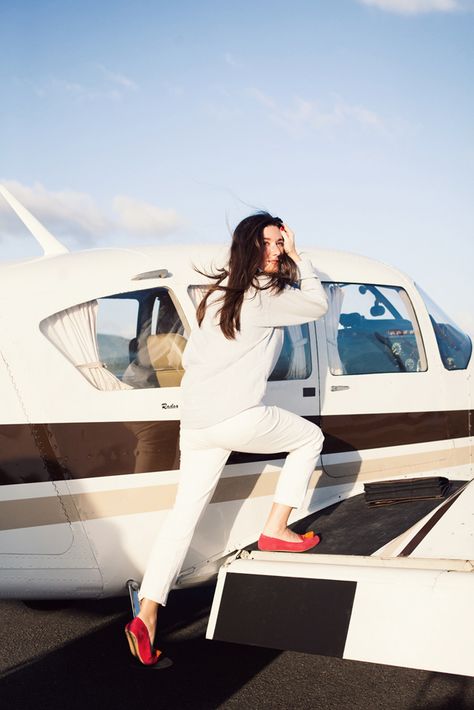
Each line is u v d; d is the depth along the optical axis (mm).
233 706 3232
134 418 3365
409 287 4410
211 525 3553
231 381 3037
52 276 3414
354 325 4113
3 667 3584
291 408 3801
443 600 2684
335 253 4336
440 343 4406
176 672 3541
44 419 3215
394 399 4145
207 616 4227
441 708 3236
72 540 3277
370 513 3764
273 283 3061
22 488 3191
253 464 3654
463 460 4410
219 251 3793
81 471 3273
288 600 2939
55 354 3270
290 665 3623
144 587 3113
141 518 3385
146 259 3650
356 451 4027
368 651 2715
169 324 3562
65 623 4113
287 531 3373
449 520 3363
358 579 2850
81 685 3410
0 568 3199
